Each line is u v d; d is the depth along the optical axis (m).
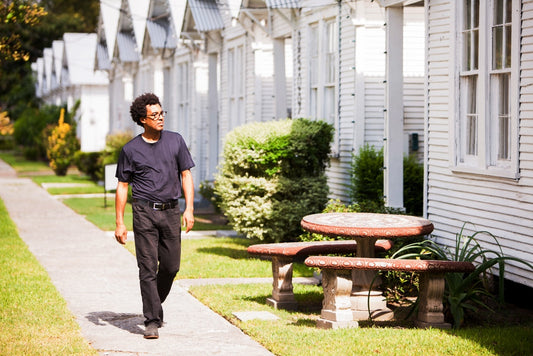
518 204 11.00
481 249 11.18
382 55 17.20
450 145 12.61
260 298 11.55
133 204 9.37
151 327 9.21
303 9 19.52
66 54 50.62
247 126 15.66
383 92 17.25
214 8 26.39
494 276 11.41
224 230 20.31
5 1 15.45
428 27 13.25
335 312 9.52
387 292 11.34
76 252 16.39
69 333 9.29
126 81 39.72
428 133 13.34
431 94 13.23
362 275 10.49
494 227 11.56
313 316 10.45
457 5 12.45
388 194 14.98
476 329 9.42
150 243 9.32
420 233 9.70
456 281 9.95
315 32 19.56
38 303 10.95
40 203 28.17
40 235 19.25
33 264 14.44
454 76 12.49
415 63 17.72
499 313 10.80
